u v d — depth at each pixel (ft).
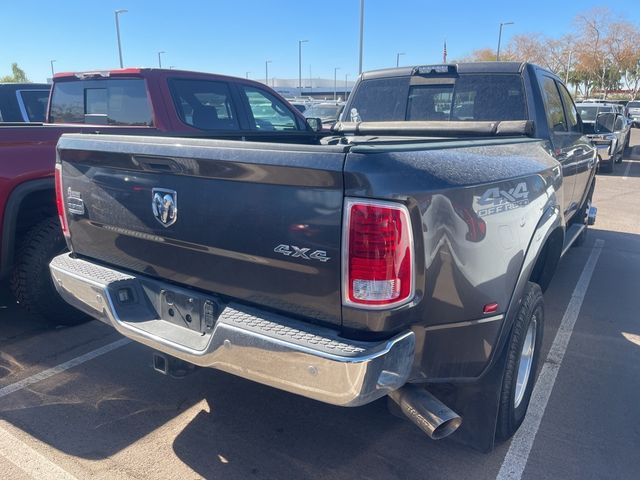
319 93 233.35
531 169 9.91
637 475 9.36
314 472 9.34
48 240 13.67
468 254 7.76
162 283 9.27
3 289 17.85
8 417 10.80
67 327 15.05
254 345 7.43
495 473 9.34
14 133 13.16
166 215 8.73
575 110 18.99
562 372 12.83
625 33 165.17
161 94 17.81
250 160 7.43
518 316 9.28
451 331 7.89
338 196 6.86
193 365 9.31
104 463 9.50
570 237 16.81
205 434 10.35
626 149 71.56
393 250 6.82
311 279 7.29
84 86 19.53
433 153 7.80
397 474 9.30
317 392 7.06
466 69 15.48
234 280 8.16
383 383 7.00
